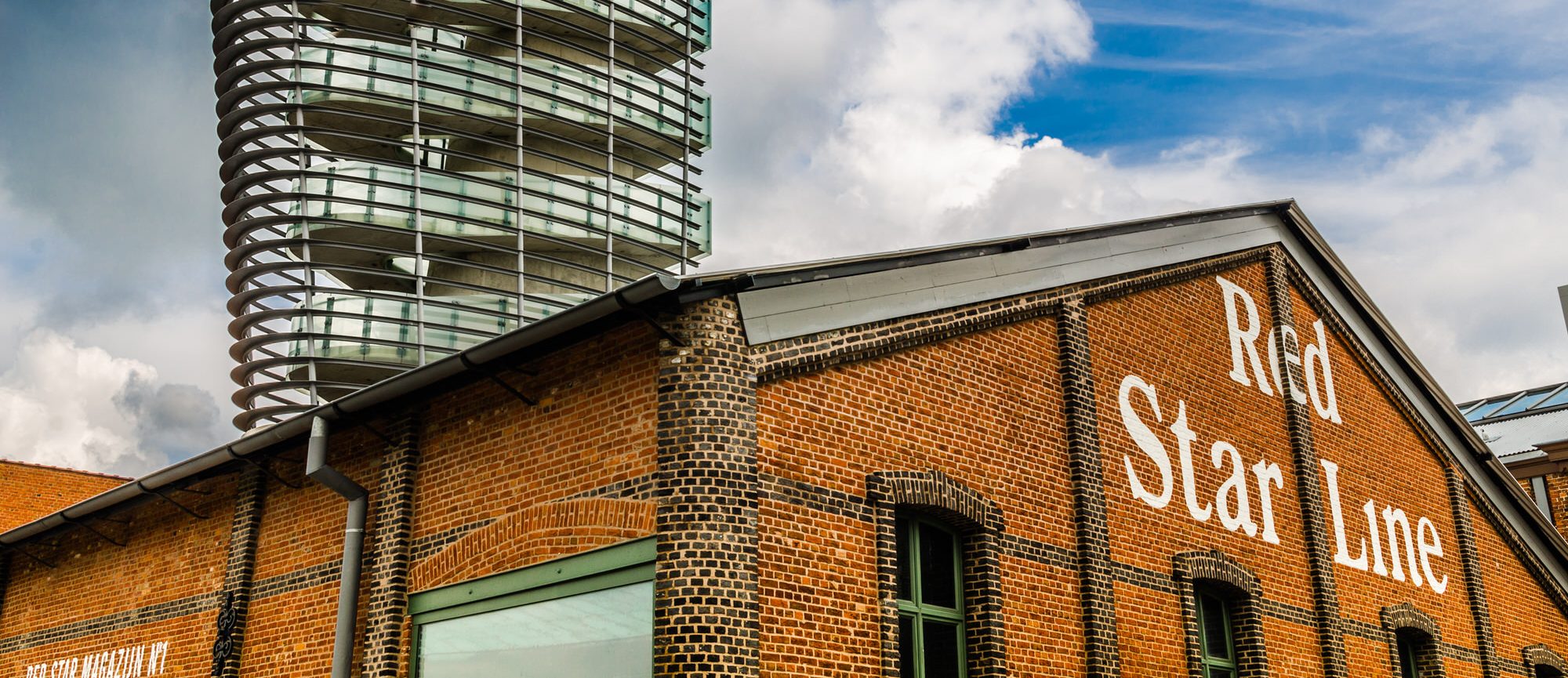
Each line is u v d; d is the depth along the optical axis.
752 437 9.84
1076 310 13.74
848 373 10.97
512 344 10.38
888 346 11.30
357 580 12.03
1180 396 15.12
